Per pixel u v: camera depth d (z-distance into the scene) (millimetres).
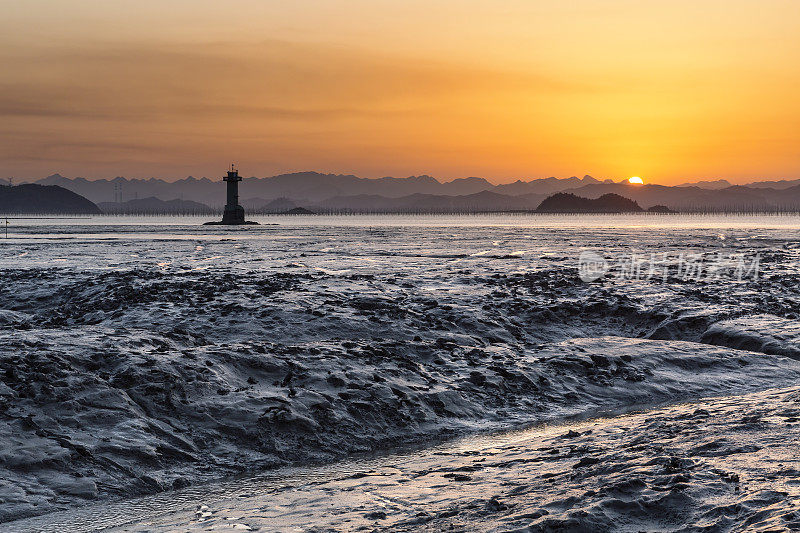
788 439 11727
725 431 12766
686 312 29266
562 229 170750
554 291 36188
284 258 62656
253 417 15172
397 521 9391
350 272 46812
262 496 11484
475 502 9844
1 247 83062
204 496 11914
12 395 14398
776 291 36562
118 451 13125
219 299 30422
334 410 16031
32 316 30141
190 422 14883
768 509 8000
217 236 127062
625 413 17812
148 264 54844
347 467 13641
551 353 22234
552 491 9961
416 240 107000
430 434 15977
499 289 36844
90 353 17422
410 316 27906
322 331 25562
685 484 9172
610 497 9047
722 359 22391
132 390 15508
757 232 144625
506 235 128875
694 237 117000
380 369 18859
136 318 27500
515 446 14297
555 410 18094
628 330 29344
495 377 19531
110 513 11094
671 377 20797
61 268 49938
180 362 17125
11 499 11203
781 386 20484
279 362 18297
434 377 19156
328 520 9625
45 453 12555
